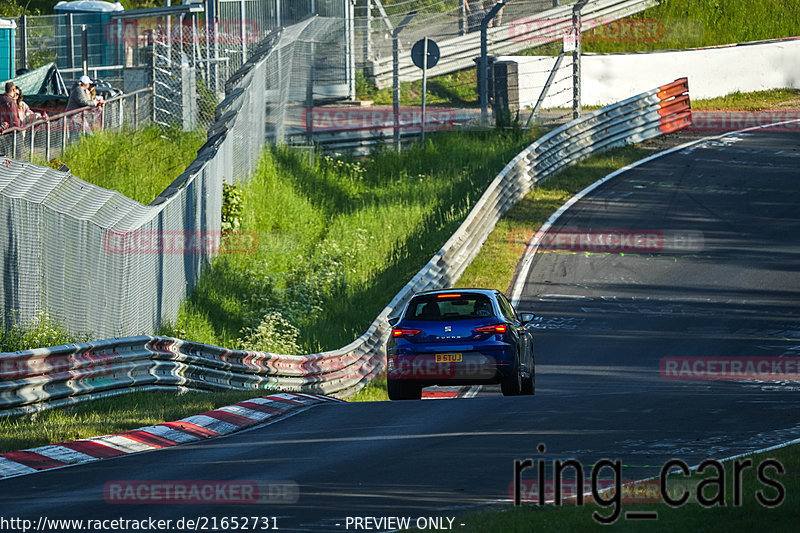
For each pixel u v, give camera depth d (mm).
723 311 79062
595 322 78312
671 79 154000
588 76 148625
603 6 164000
